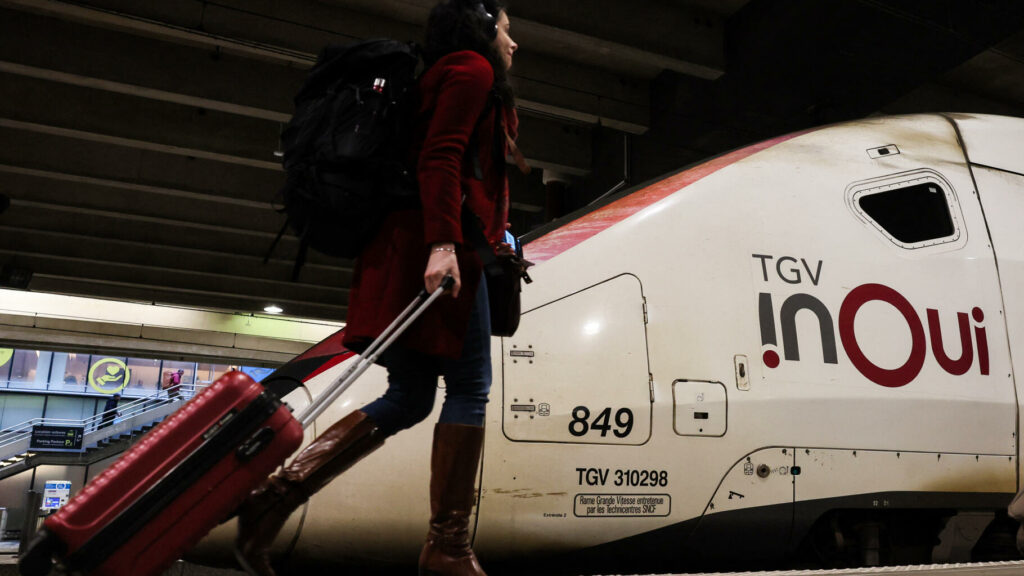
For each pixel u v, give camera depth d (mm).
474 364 1804
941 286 3771
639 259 3430
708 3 9102
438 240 1600
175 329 22094
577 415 3119
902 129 4215
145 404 27312
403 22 9430
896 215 3885
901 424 3512
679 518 3172
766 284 3525
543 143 11508
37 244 16031
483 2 1833
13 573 4227
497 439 3023
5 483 23250
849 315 3582
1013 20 7801
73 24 9516
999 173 4164
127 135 11086
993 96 11117
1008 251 3957
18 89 10688
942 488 3533
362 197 1644
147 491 1354
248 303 19438
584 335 3232
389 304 1668
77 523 1305
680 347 3314
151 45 9852
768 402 3344
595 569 3219
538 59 10148
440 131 1650
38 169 12219
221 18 8688
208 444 1405
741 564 3391
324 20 9086
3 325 20422
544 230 3723
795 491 3318
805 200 3756
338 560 2998
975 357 3721
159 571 1347
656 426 3193
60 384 27047
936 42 8070
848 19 8156
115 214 14070
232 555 2973
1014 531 3844
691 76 10070
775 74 8859
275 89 10352
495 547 3029
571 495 3064
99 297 18469
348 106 1664
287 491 1668
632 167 10977
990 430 3660
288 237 15203
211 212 14555
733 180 3732
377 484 2975
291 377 3158
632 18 8820
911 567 2098
